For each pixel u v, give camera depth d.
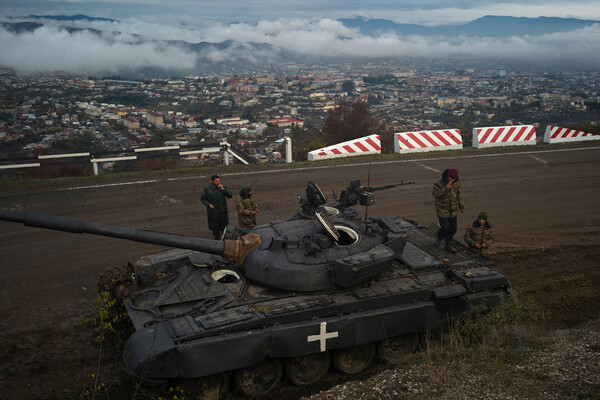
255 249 8.91
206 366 7.16
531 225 15.93
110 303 8.41
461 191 19.28
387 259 8.59
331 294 8.50
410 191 18.89
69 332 9.65
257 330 7.56
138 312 7.96
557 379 7.45
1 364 8.65
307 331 7.76
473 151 26.03
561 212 17.16
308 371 8.48
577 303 11.11
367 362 8.82
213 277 8.97
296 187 19.03
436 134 26.38
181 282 8.61
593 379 7.34
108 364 8.71
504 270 12.73
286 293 8.41
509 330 9.12
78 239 14.26
